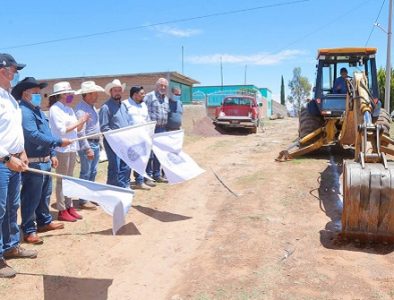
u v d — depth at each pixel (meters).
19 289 4.04
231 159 11.45
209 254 4.84
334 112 9.98
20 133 4.26
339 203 6.61
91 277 4.34
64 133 5.59
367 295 3.83
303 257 4.65
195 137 17.48
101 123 6.70
